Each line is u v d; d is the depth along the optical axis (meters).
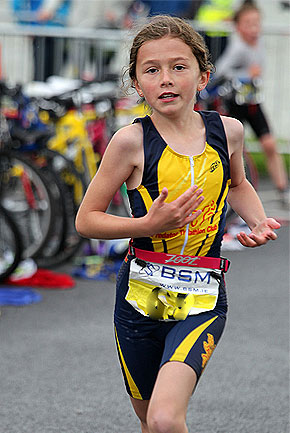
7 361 9.88
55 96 14.70
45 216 13.71
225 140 6.15
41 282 13.19
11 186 14.02
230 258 15.51
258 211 6.51
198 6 23.66
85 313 11.90
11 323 11.33
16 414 8.43
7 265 13.03
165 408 5.47
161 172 5.93
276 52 23.61
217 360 10.08
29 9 24.11
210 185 6.02
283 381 9.47
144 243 6.11
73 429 8.12
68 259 13.98
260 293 13.18
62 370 9.65
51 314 11.79
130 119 14.76
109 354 10.22
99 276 13.73
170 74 5.93
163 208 5.62
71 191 14.24
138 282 6.17
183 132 6.04
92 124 14.54
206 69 6.18
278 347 10.62
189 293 6.08
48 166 13.98
